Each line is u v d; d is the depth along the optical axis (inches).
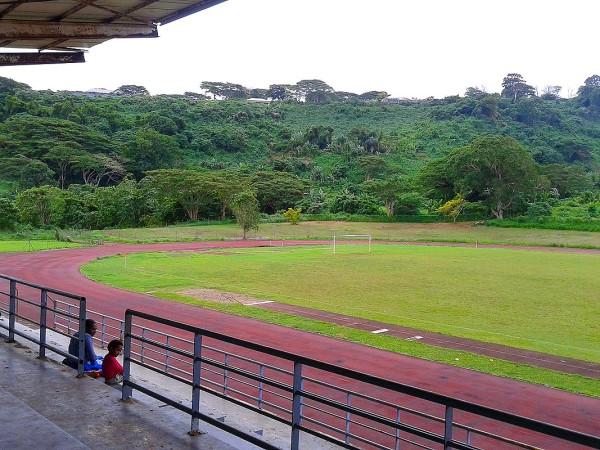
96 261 1809.8
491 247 2588.6
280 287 1302.9
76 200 3250.5
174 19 363.6
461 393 570.6
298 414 194.5
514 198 3587.6
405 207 3767.2
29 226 2876.5
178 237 2780.5
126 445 215.0
